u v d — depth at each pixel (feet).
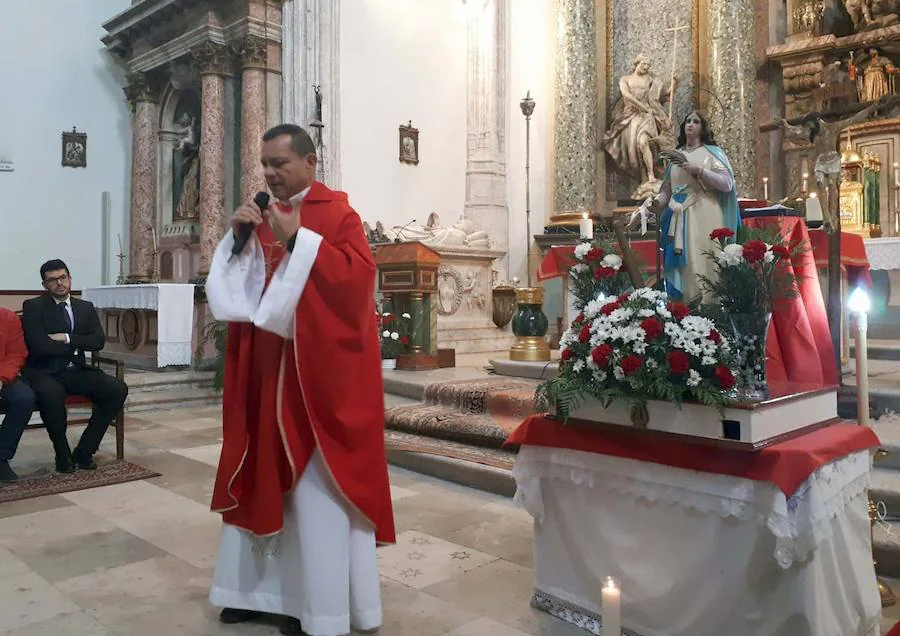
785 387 8.80
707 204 14.57
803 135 14.47
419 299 24.76
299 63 32.71
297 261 8.21
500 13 38.09
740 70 33.91
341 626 8.39
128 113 41.01
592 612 8.82
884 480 11.94
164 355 28.45
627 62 39.27
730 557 7.58
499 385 19.84
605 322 8.50
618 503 8.57
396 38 35.35
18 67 37.32
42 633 8.76
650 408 8.26
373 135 34.32
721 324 8.74
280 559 8.83
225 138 34.81
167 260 38.83
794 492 7.00
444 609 9.43
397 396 22.00
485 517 13.43
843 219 24.00
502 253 33.47
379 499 8.68
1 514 13.65
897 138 28.71
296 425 8.43
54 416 16.42
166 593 10.00
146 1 36.06
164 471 17.06
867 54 30.96
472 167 38.09
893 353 21.66
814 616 7.09
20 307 36.94
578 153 38.55
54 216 38.37
